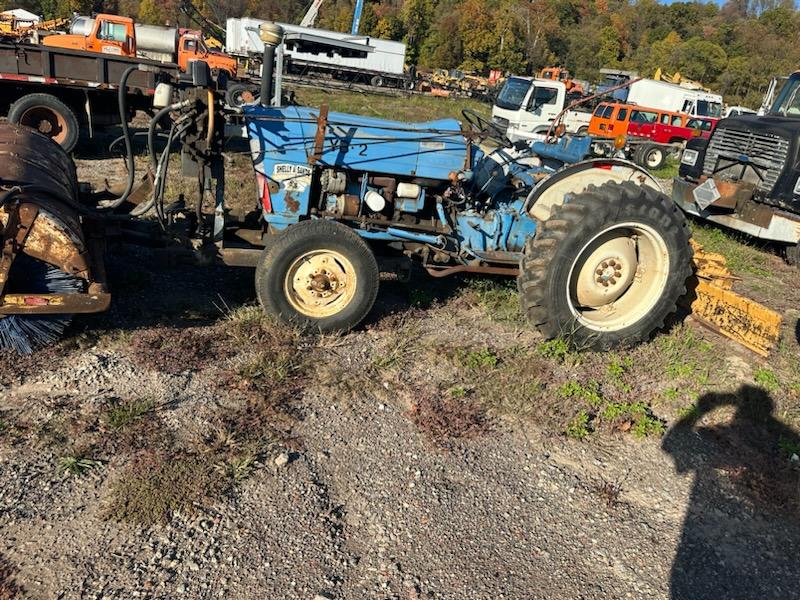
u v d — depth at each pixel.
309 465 3.48
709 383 4.74
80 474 3.24
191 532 2.96
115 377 4.05
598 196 4.65
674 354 5.08
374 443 3.73
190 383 4.08
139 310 4.95
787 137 8.34
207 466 3.35
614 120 20.33
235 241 5.20
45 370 4.07
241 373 4.20
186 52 20.62
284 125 4.75
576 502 3.46
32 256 3.90
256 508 3.15
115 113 11.82
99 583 2.67
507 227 5.39
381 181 4.95
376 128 4.91
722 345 5.39
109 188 6.12
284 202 4.86
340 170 4.91
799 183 8.16
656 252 4.93
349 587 2.78
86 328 4.56
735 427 4.29
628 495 3.57
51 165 4.86
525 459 3.76
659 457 3.91
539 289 4.72
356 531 3.10
